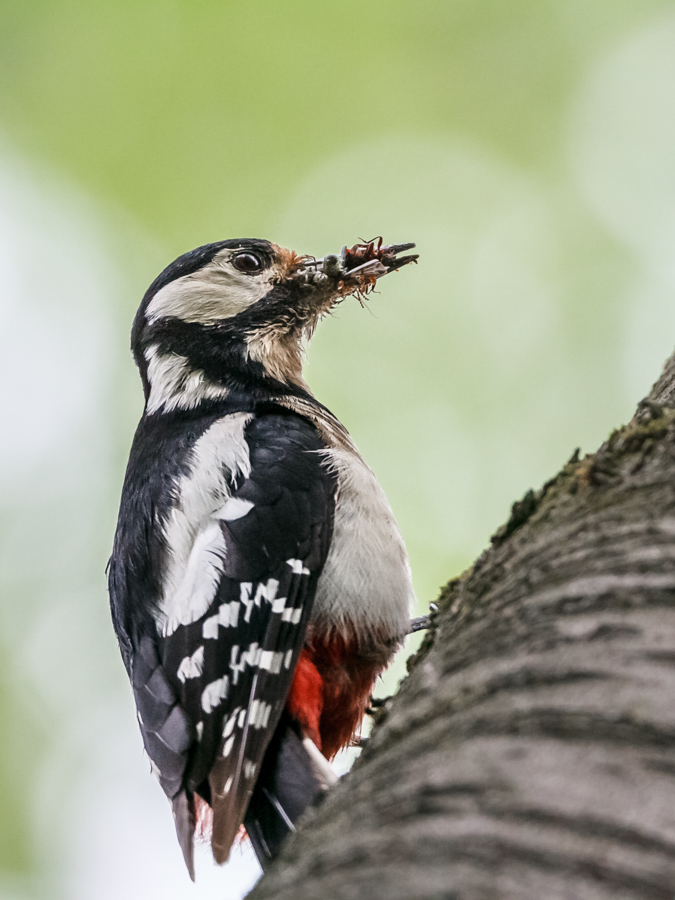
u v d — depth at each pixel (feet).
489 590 13.52
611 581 11.74
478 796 9.78
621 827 9.12
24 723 38.06
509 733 10.45
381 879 9.30
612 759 9.74
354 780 11.66
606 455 14.21
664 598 11.33
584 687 10.61
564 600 11.83
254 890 10.81
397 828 9.89
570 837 9.12
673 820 9.12
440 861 9.25
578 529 13.05
